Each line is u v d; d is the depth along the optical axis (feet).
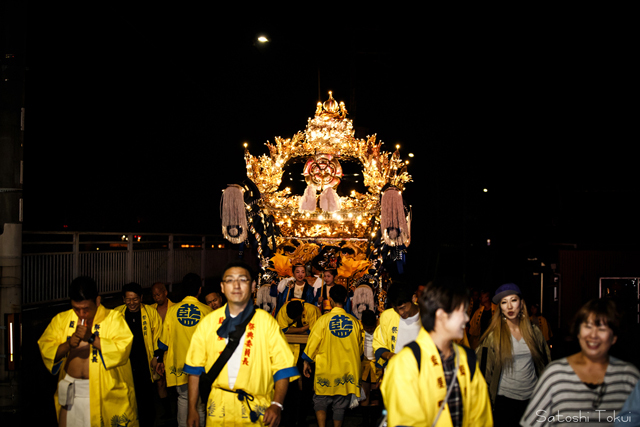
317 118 25.66
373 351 17.25
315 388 18.72
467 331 32.63
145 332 19.08
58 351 12.97
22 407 17.01
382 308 24.72
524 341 13.71
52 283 24.17
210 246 48.24
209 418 11.59
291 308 21.18
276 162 25.50
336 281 25.22
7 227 17.12
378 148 25.55
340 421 18.88
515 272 66.54
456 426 8.67
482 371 13.85
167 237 37.37
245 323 11.85
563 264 46.19
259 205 25.14
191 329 18.79
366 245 26.20
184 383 18.45
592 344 9.22
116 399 13.78
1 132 17.31
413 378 8.56
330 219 25.64
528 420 9.67
